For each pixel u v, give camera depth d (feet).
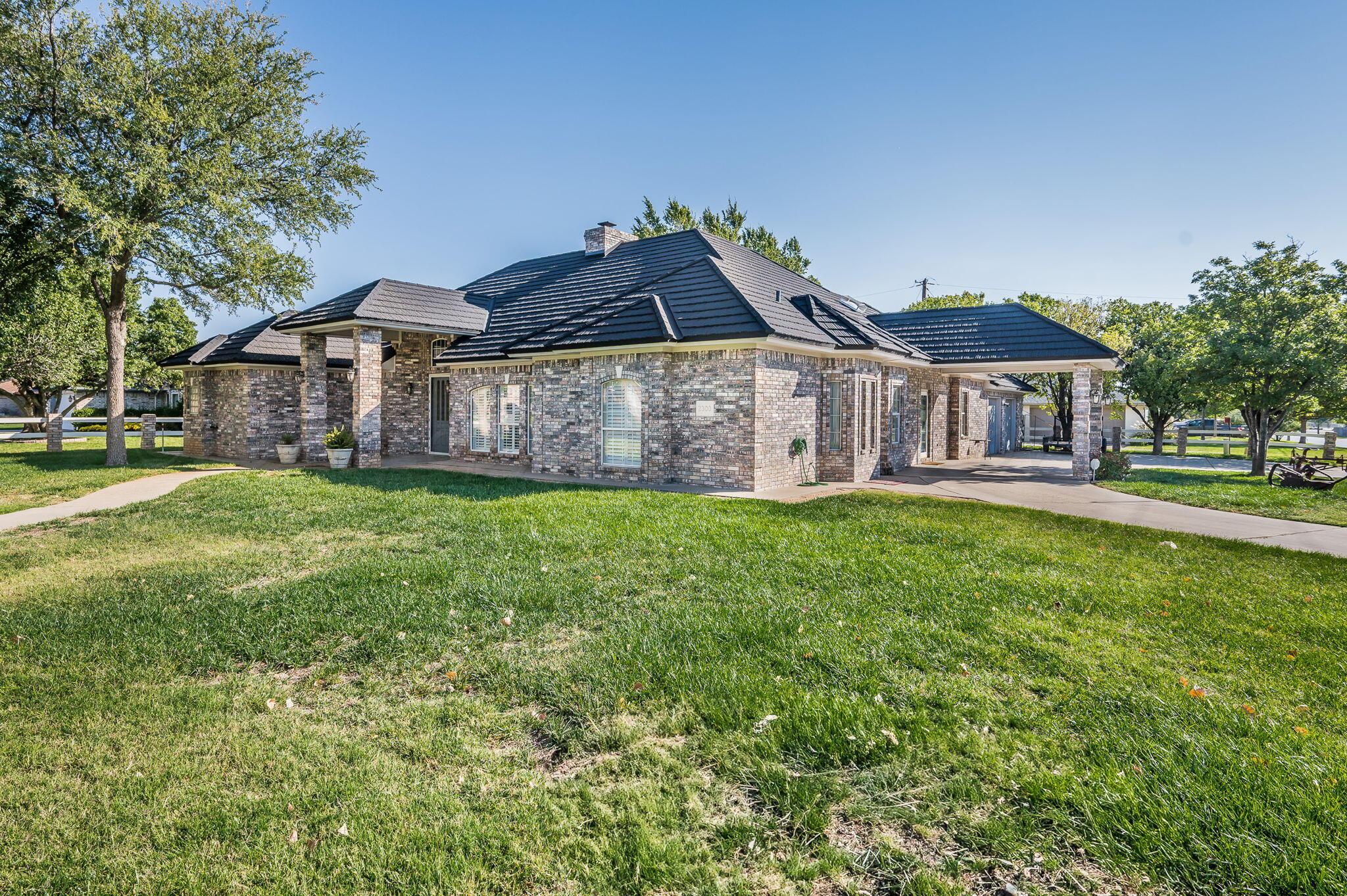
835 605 20.13
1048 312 108.58
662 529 30.73
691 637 17.52
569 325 57.21
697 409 48.29
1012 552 27.32
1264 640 17.51
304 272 73.92
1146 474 63.82
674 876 8.93
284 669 16.43
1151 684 14.74
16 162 56.08
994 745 12.21
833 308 63.10
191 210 62.85
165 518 35.24
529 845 9.66
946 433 79.97
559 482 49.37
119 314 64.95
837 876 9.05
